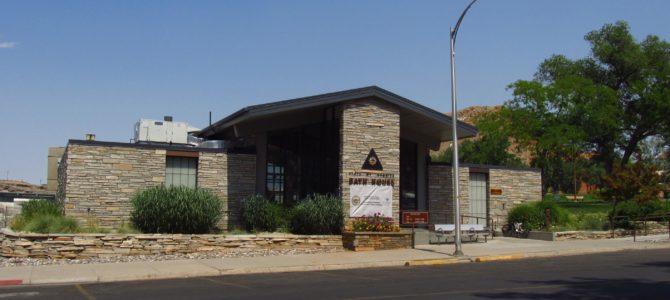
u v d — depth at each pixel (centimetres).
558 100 5950
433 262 1817
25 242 1780
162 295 1173
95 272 1508
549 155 6231
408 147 2697
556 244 2288
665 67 6003
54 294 1195
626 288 1194
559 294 1123
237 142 2575
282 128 2453
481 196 2809
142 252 1884
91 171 2112
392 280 1393
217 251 1964
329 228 2170
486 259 1891
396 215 2281
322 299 1102
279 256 1894
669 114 5831
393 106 2327
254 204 2233
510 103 6228
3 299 1128
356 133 2247
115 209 2131
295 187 2456
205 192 2091
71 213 2070
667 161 7475
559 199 6331
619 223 2802
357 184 2223
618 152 6756
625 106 6331
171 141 2614
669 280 1315
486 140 6606
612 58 6425
